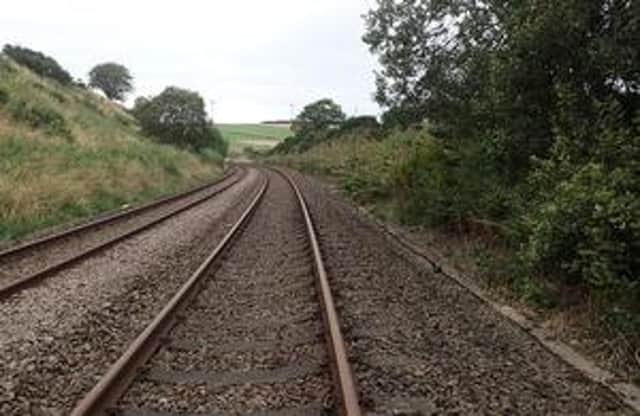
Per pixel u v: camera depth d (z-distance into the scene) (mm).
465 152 14719
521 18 10633
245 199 26328
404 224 17969
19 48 64062
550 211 8453
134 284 10422
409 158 19297
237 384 6133
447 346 7406
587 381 6496
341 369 5793
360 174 27047
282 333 7723
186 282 9750
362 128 49531
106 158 28391
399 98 16719
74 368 6609
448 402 5762
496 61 11219
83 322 8172
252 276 11039
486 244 12445
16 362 6699
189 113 63875
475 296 9828
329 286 9281
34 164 20984
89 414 5180
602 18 9656
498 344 7586
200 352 7066
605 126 9086
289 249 13688
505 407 5727
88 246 14359
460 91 15188
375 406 5594
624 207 7570
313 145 67625
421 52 16062
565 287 9023
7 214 16359
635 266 7871
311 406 5523
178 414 5434
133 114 73750
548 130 11250
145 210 21484
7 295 9492
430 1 15672
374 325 8094
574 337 7805
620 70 9320
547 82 10914
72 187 20266
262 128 172750
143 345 6820
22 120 30750
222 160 72375
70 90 63062
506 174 12820
